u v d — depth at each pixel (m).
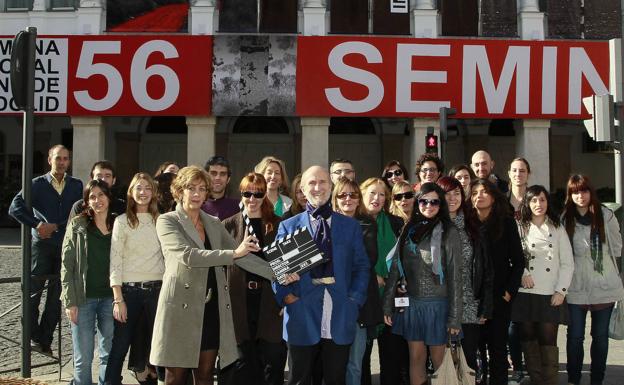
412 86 18.92
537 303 6.38
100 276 5.98
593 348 6.64
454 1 19.08
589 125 7.46
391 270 5.88
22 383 5.66
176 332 5.03
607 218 6.66
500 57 19.00
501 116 19.05
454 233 5.68
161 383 5.86
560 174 24.62
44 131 24.00
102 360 5.99
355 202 5.81
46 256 7.79
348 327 5.18
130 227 5.86
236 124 24.33
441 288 5.68
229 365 5.51
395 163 7.92
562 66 19.05
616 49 7.34
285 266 5.00
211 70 18.84
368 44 18.84
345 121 24.48
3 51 19.09
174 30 18.91
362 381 6.39
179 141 24.41
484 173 7.54
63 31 19.27
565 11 19.11
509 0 19.14
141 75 18.83
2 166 24.48
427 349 6.11
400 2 19.06
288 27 18.91
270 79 18.86
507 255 6.25
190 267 5.06
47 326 7.54
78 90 18.83
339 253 5.24
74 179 8.19
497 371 6.27
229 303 5.30
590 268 6.59
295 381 5.18
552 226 6.45
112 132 23.94
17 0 19.33
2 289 11.62
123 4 18.91
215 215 6.68
